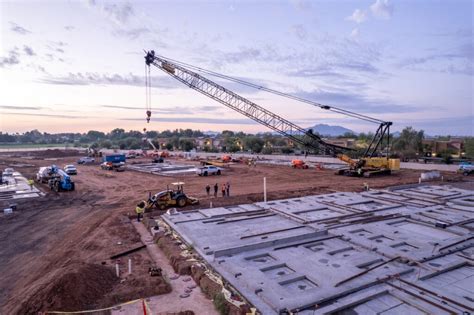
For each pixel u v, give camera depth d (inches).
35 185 1456.7
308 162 2524.6
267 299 366.3
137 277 464.1
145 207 868.0
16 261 554.9
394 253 503.2
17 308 381.7
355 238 577.9
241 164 2384.4
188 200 952.3
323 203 899.4
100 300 402.9
